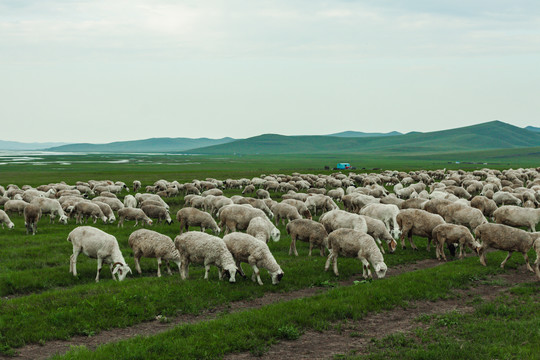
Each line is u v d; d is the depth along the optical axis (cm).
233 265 1822
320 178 7006
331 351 1237
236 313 1492
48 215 3869
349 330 1402
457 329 1375
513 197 3972
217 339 1267
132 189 6625
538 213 2791
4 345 1227
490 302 1630
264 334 1319
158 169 13688
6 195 4681
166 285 1725
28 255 2339
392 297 1656
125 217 3238
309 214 3266
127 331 1383
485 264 2148
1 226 3297
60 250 2466
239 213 2605
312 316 1474
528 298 1662
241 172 10925
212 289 1723
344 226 2455
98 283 1817
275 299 1717
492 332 1323
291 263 2194
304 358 1191
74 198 3922
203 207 4325
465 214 2770
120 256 1938
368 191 4584
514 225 2852
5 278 1848
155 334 1340
